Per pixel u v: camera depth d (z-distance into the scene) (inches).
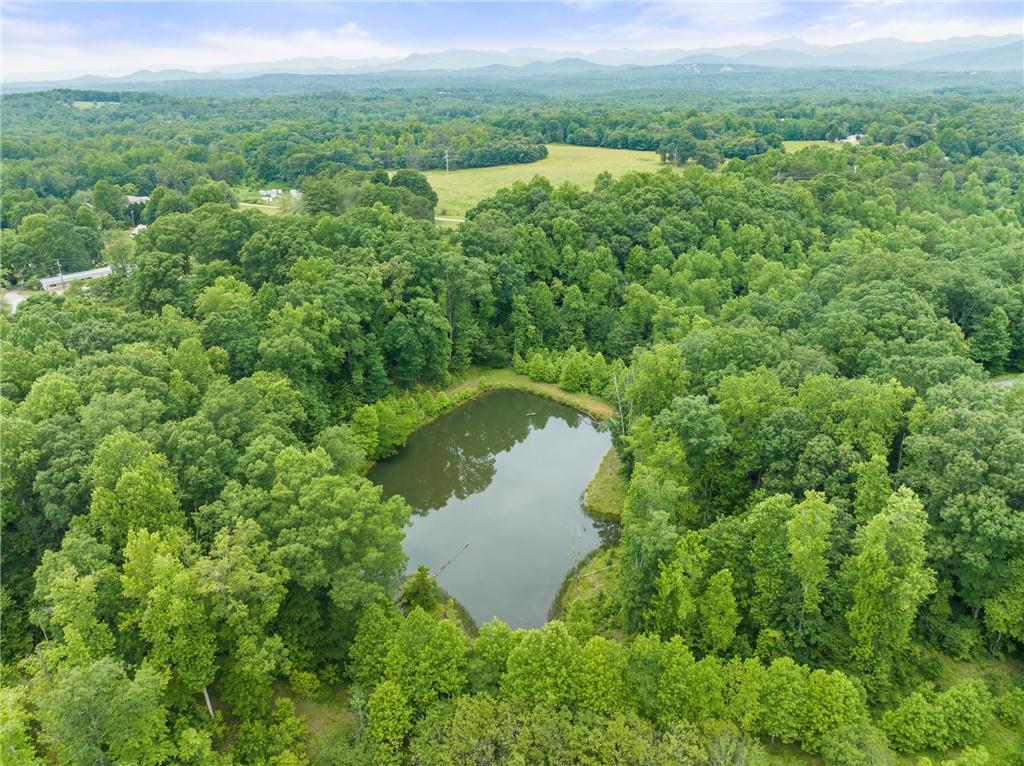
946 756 1540.4
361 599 1685.5
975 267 3575.3
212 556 1649.9
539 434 3582.7
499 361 4087.1
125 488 1697.8
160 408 2106.3
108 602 1563.7
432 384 3804.1
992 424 1851.6
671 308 3809.1
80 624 1440.7
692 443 2229.3
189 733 1385.3
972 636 1793.8
